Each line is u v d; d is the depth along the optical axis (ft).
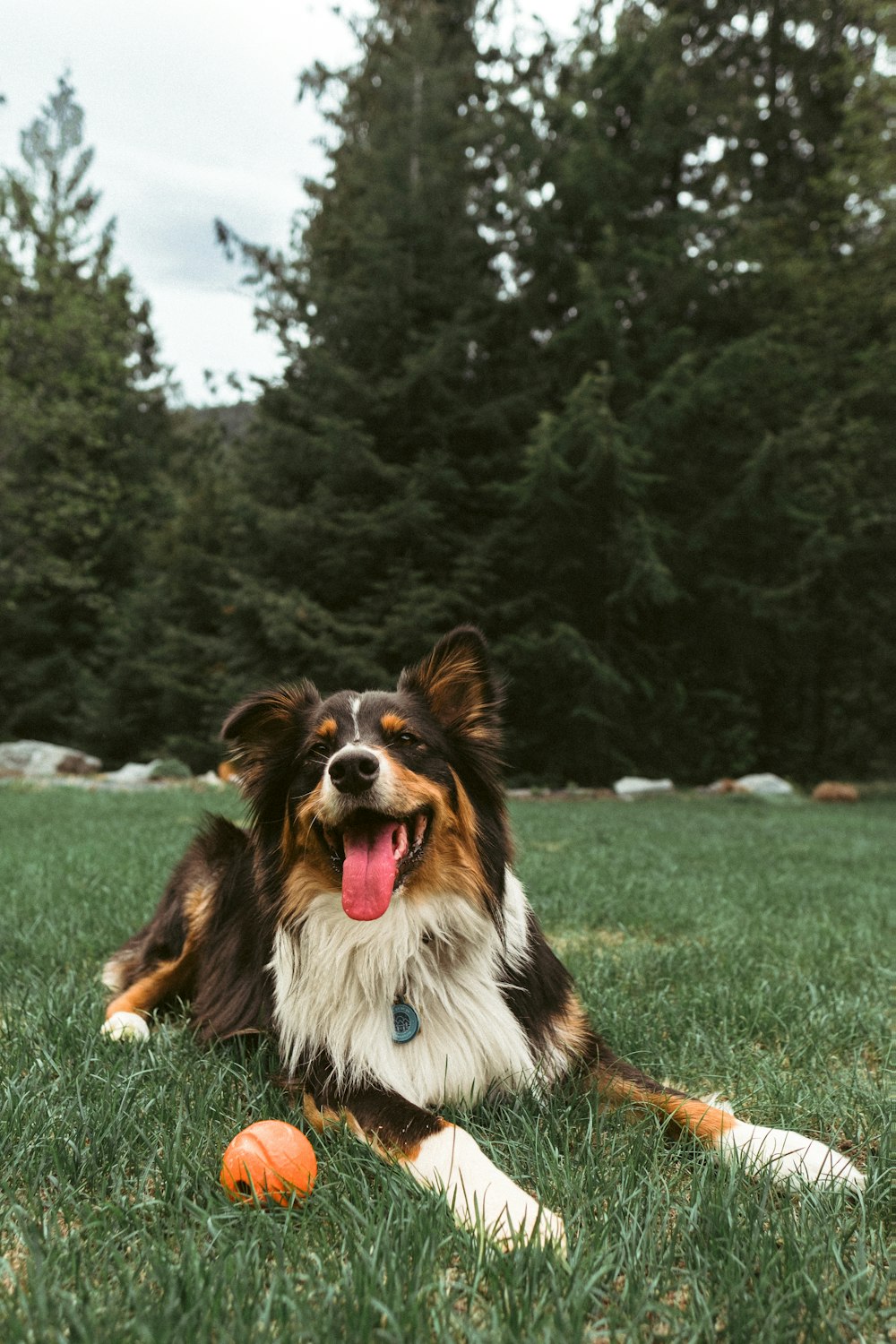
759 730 71.20
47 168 96.22
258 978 10.37
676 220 63.62
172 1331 5.06
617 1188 6.90
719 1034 11.22
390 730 9.15
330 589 62.23
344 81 73.82
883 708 76.69
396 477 59.98
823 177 73.72
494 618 60.70
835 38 75.15
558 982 10.03
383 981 8.64
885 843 33.68
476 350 64.44
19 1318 5.27
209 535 78.48
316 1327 5.11
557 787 61.52
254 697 10.12
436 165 63.98
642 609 63.98
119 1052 10.05
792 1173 7.16
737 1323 5.20
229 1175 6.81
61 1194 6.93
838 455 66.49
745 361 58.13
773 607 61.00
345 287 64.44
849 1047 11.14
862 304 66.18
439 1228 6.25
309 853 9.10
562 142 64.49
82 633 89.30
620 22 68.95
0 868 22.15
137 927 16.22
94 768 63.00
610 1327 5.26
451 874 9.07
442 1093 8.51
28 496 82.02
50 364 79.77
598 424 53.72
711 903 19.90
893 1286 5.94
